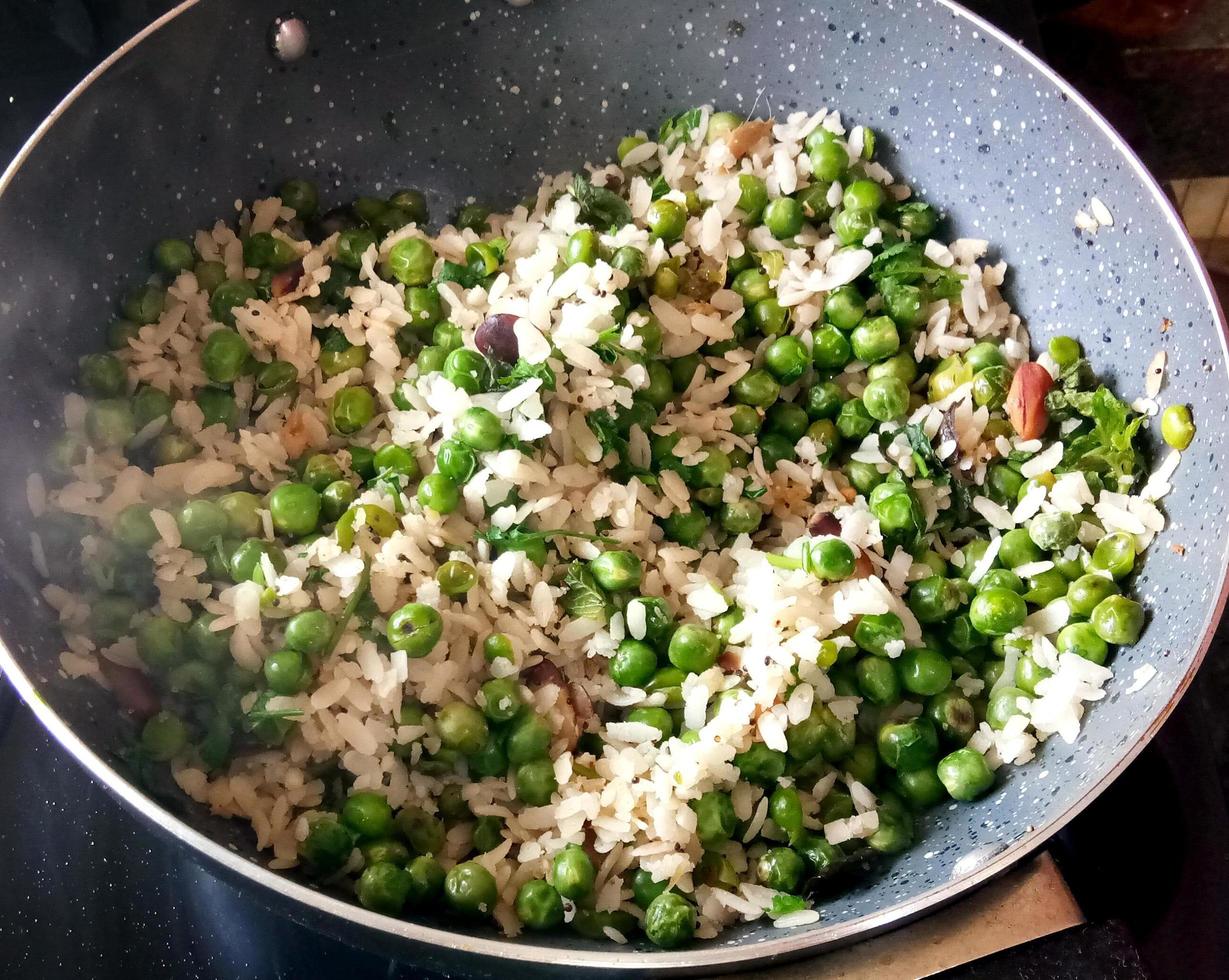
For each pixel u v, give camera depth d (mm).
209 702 182
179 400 205
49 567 175
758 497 215
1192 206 297
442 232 235
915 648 196
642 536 206
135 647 178
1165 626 175
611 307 205
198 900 182
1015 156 208
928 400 223
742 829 182
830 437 224
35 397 181
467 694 189
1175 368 187
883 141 226
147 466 201
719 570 211
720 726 179
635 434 211
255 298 215
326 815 171
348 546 191
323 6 209
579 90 236
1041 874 158
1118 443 194
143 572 187
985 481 211
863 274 226
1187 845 184
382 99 228
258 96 213
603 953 142
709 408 223
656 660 196
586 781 181
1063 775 168
